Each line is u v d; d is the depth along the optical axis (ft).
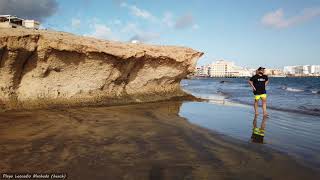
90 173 18.88
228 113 48.49
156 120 39.14
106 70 52.42
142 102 59.72
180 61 66.69
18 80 43.29
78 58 47.67
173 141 27.63
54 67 45.62
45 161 20.88
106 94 54.39
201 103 64.03
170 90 69.97
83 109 46.44
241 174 19.39
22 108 42.24
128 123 36.09
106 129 32.12
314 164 21.65
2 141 25.82
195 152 24.14
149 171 19.51
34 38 41.96
